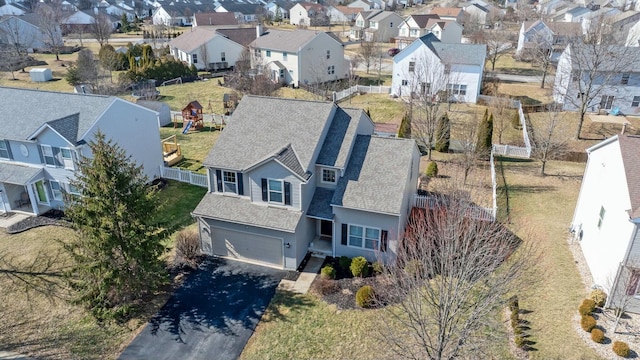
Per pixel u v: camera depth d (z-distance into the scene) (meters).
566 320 19.31
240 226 25.03
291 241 24.20
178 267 25.27
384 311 20.64
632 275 18.67
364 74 69.50
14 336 20.73
